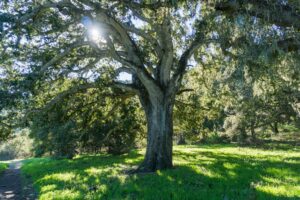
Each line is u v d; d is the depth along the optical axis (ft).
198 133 87.56
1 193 49.21
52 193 40.01
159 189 36.65
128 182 42.57
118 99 67.21
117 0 42.24
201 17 44.96
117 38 53.72
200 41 54.03
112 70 57.52
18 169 112.68
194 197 31.58
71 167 78.59
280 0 31.73
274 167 51.62
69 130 96.37
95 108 66.85
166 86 57.16
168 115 56.85
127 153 112.27
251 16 32.42
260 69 41.55
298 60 38.58
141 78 55.16
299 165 54.70
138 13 51.75
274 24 32.99
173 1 37.17
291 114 108.37
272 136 159.84
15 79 46.88
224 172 47.34
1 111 46.96
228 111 117.70
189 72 71.31
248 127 124.47
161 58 57.47
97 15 48.98
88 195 35.83
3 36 39.58
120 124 84.17
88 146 106.93
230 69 44.47
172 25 52.80
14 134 54.34
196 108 73.92
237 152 101.60
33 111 51.55
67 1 46.73
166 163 55.88
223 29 37.45
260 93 75.10
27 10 43.34
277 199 28.32
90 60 58.54
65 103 61.46
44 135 106.73
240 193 32.42
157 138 56.29
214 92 69.46
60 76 52.90
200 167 54.29
